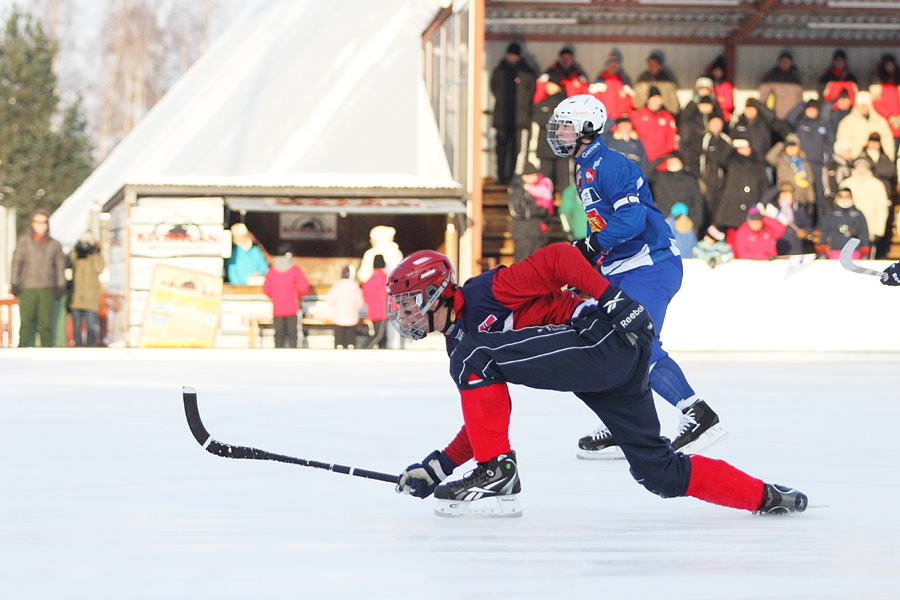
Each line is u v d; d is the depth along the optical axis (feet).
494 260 159.94
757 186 144.25
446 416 64.69
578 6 158.71
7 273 155.84
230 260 139.85
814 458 49.24
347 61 199.11
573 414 67.10
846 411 69.31
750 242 140.67
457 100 152.97
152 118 217.36
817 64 172.65
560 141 47.78
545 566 28.04
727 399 77.20
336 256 150.20
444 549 30.07
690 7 159.94
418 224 152.97
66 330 147.95
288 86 198.59
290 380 91.91
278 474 43.70
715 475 34.09
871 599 25.02
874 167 152.35
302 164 188.34
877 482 42.75
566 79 150.92
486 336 33.19
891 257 155.94
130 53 485.97
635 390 32.76
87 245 138.41
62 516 34.96
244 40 217.36
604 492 40.06
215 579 26.53
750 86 171.01
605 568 27.86
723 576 27.07
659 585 26.08
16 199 359.66
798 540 31.55
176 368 106.73
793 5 160.66
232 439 54.08
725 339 140.26
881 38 171.73
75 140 374.43
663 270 48.42
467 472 43.91
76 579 26.55
